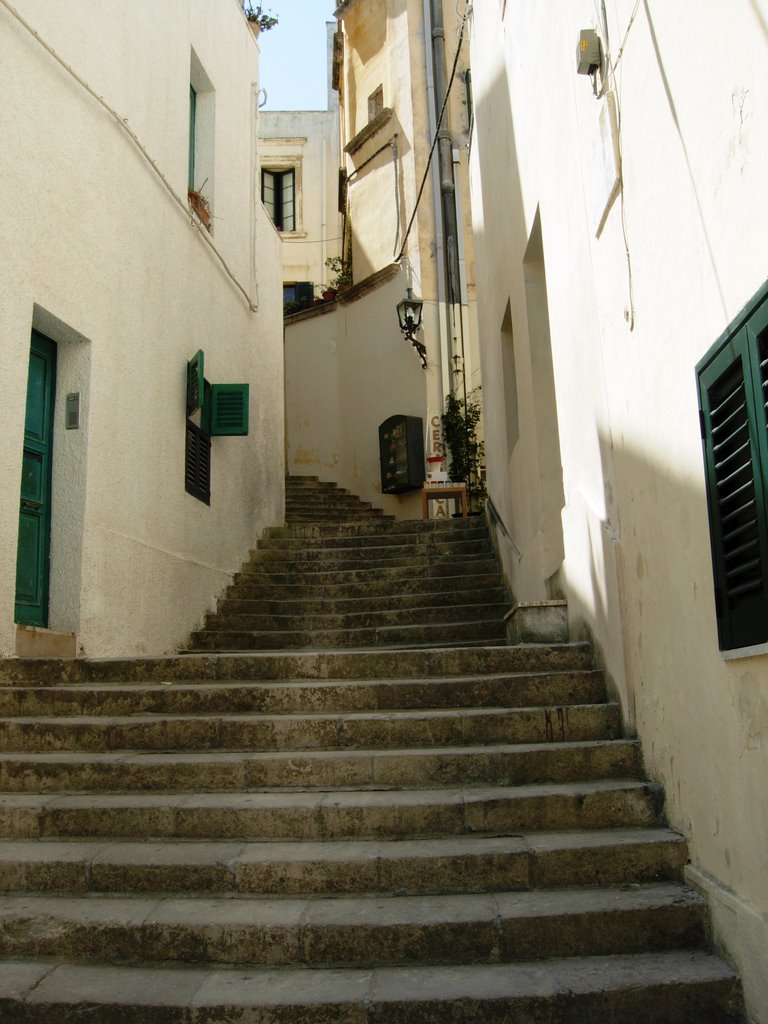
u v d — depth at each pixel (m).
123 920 2.96
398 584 8.59
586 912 2.93
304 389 15.37
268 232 11.34
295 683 4.67
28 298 5.28
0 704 4.52
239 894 3.20
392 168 14.03
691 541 3.08
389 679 4.78
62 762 3.88
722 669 2.83
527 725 4.04
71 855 3.33
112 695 4.45
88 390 5.95
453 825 3.48
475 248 10.04
